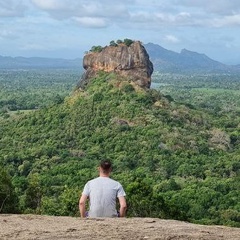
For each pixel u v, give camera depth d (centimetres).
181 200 7556
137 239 1114
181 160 10262
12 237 1116
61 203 4156
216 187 8562
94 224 1238
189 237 1145
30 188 4741
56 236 1128
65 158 10388
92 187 1305
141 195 3931
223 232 1209
